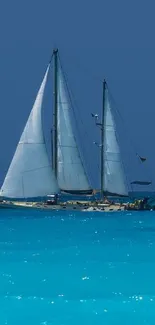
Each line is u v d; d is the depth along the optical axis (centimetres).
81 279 10775
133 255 13425
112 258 13038
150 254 13550
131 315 8538
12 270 11625
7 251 14062
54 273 11331
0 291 9900
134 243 15588
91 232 18312
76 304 9100
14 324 8156
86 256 13288
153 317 8469
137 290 9950
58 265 12181
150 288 10088
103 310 8794
